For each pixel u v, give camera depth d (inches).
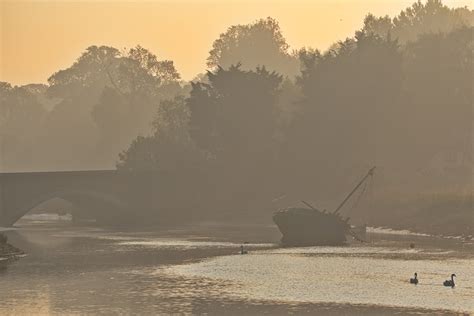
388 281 7490.2
